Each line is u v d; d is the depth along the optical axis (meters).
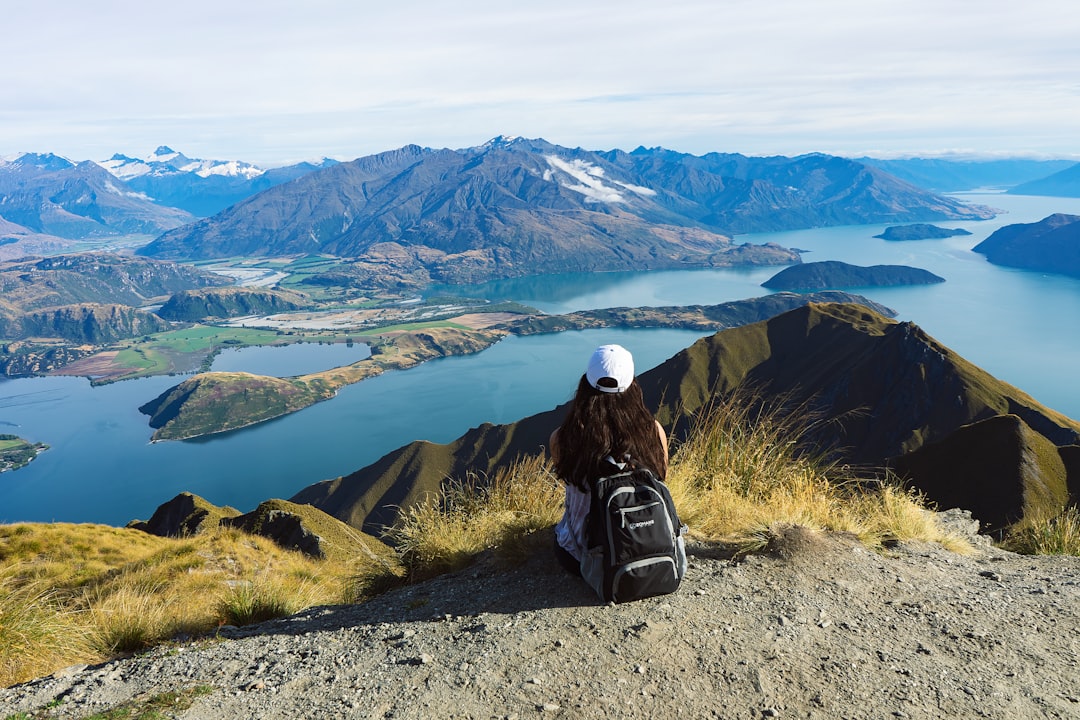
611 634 4.41
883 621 4.68
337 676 4.19
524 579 5.46
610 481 4.50
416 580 6.81
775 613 4.73
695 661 4.07
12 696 4.40
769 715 3.52
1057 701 3.64
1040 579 5.57
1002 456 57.62
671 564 4.48
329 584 10.46
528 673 3.99
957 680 3.87
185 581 18.22
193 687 4.21
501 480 8.11
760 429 8.59
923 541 6.58
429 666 4.17
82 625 6.50
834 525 6.57
